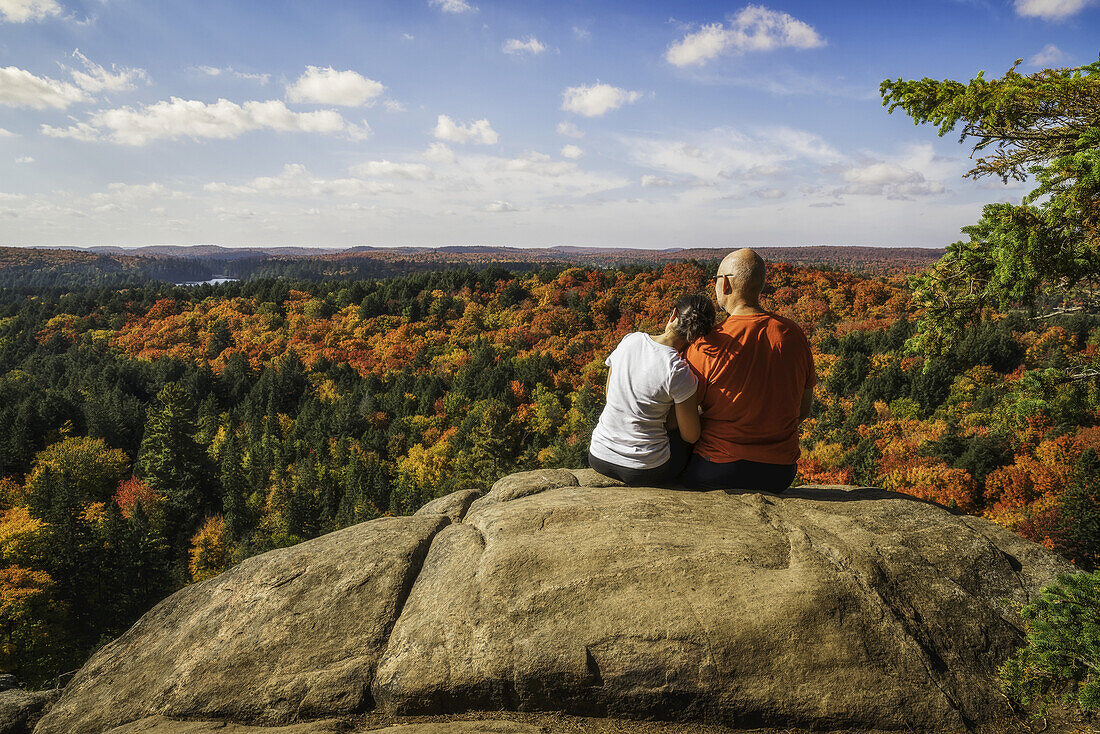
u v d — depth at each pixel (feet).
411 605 8.27
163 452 156.87
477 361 307.58
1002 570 8.47
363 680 7.36
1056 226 10.68
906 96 12.69
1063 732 6.56
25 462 190.49
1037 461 119.14
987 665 7.23
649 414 10.22
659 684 6.82
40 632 85.40
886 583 7.92
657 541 8.60
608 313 416.05
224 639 8.21
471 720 6.97
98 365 316.81
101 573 106.32
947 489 124.57
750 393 9.81
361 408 249.75
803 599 7.48
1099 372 12.30
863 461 149.79
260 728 7.11
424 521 10.52
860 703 6.65
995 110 11.60
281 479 163.02
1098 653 6.34
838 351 284.82
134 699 7.71
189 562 132.46
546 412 238.48
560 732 6.77
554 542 8.77
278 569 9.32
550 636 7.22
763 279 10.12
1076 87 10.46
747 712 6.72
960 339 13.16
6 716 7.99
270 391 270.46
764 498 10.17
